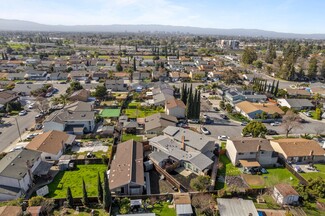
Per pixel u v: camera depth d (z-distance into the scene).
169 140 61.59
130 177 45.12
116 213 39.97
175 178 50.75
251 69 176.25
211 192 44.69
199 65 175.62
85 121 71.06
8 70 151.12
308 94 109.88
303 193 43.94
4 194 41.81
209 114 87.44
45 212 39.19
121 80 119.69
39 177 49.00
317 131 72.88
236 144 56.38
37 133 68.62
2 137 66.38
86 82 128.38
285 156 56.78
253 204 40.88
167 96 95.81
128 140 63.84
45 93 105.44
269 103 96.50
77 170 52.62
